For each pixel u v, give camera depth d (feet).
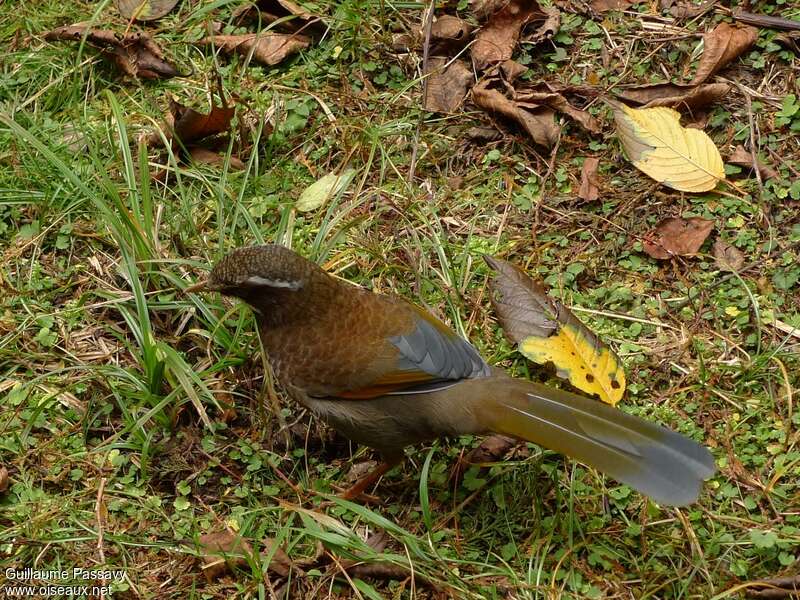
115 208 26.03
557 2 29.84
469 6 30.04
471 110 28.30
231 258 20.38
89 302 24.62
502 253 25.49
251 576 20.01
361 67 29.22
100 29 29.84
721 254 24.81
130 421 22.15
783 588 19.10
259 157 27.78
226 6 30.66
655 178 25.93
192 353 23.79
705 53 27.71
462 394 20.03
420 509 21.36
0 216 26.16
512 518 20.92
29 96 28.78
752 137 26.40
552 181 26.78
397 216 26.37
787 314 23.72
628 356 23.47
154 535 20.74
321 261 24.58
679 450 18.85
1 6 30.81
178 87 29.01
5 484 21.22
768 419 22.08
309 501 21.36
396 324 20.44
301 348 20.39
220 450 22.16
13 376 23.38
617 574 19.89
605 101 26.99
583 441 19.11
